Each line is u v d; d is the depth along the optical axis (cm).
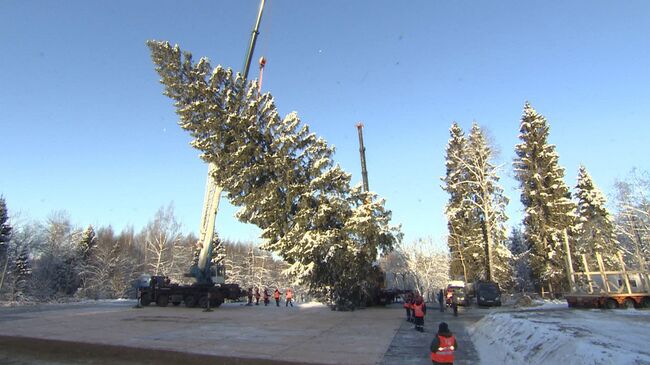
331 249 2653
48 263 5834
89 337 1530
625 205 4231
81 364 1187
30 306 3456
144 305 3394
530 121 4684
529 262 4541
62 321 2131
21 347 1445
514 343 1159
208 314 2572
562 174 4459
